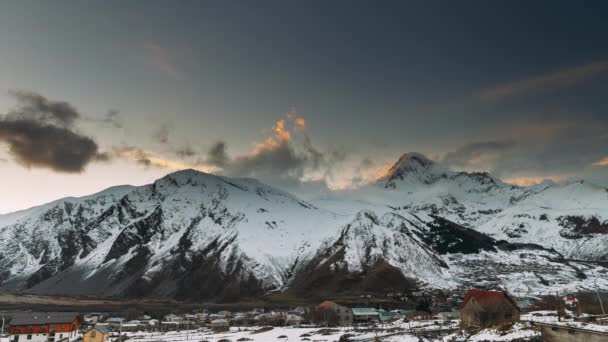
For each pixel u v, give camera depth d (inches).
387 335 4379.9
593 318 3297.2
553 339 2672.2
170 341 5797.2
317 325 7564.0
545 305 6678.2
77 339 5684.1
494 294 4109.3
